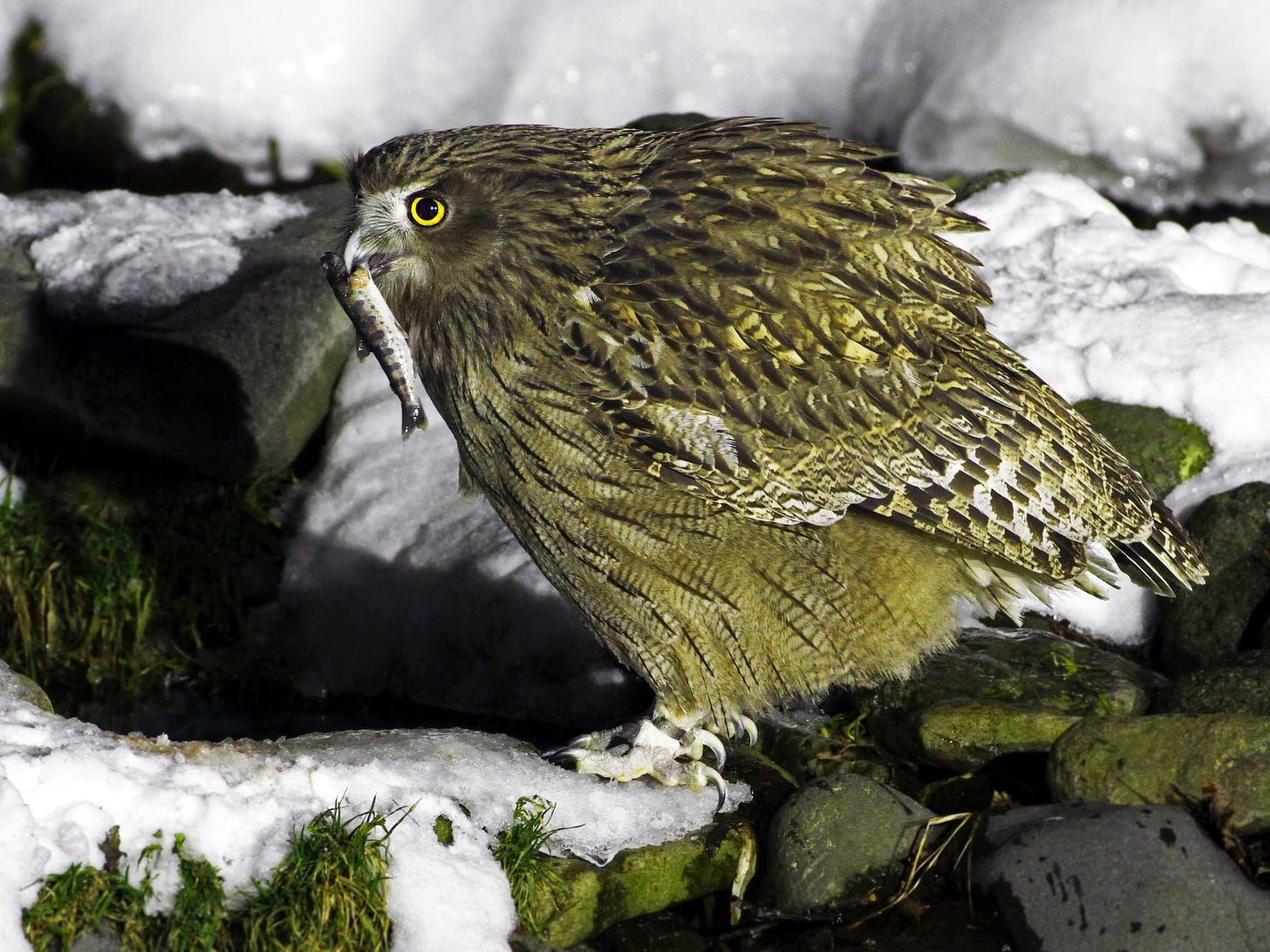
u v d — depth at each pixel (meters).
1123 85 15.17
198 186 16.09
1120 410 10.01
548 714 9.70
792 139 8.18
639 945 7.18
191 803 6.74
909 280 7.82
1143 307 10.61
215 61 15.69
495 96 16.36
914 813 7.33
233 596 11.12
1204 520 9.29
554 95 16.47
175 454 11.17
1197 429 9.90
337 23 15.80
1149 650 9.47
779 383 7.50
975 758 7.98
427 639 10.15
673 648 7.94
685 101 16.72
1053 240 11.71
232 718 10.55
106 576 10.98
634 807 7.76
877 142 16.83
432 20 16.03
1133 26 15.09
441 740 7.93
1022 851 6.78
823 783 7.49
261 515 11.27
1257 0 14.73
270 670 10.78
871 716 8.61
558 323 7.55
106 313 11.19
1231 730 7.04
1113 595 9.54
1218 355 9.98
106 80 15.79
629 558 7.74
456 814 7.22
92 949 6.41
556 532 7.86
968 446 7.67
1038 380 8.09
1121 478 8.18
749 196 7.79
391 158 7.62
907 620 7.95
